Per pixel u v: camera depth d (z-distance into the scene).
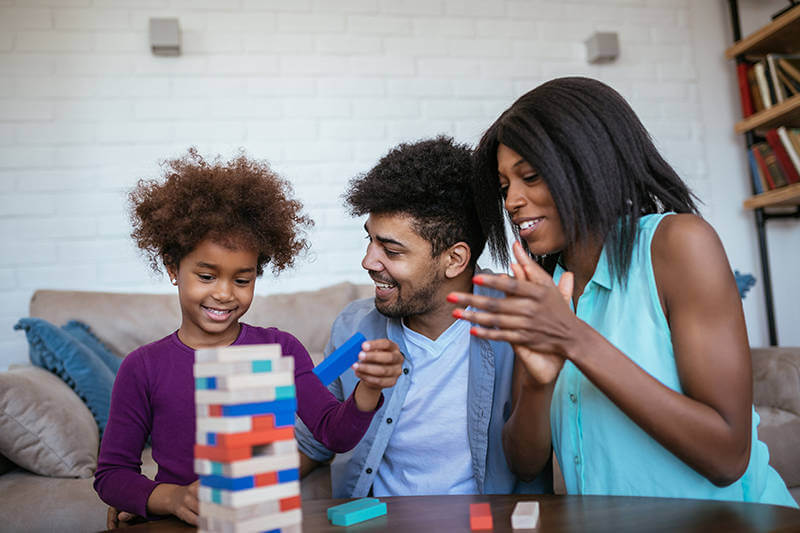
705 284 0.84
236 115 2.64
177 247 1.01
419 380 1.19
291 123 2.68
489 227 1.10
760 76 2.90
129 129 2.55
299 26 2.72
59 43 2.53
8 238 2.44
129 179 2.53
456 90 2.85
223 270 0.98
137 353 1.03
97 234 2.49
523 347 0.79
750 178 3.07
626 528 0.67
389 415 1.18
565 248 1.02
